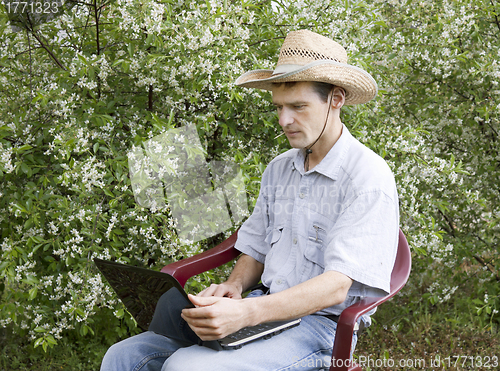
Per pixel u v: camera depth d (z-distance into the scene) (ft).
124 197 7.09
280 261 5.04
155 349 4.67
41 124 7.38
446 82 10.34
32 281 6.93
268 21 8.25
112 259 7.32
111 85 7.97
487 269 9.96
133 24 6.75
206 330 3.79
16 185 7.65
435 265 11.16
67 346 8.55
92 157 6.95
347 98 5.24
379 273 4.23
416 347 8.99
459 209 10.09
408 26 10.30
